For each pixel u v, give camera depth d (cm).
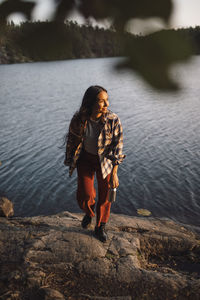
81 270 298
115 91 2970
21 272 289
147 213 689
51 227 372
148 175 902
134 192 796
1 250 322
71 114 1934
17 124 1691
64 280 286
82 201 316
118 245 337
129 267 301
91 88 269
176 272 320
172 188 809
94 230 360
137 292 274
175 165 966
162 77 49
